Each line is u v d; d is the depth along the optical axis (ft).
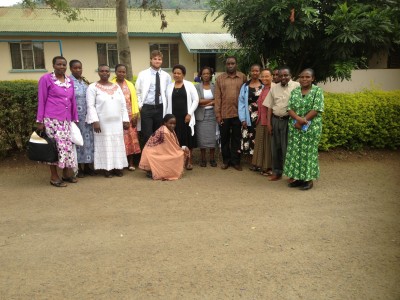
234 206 14.88
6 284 9.62
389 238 12.14
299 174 16.61
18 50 52.85
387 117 23.41
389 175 19.33
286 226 13.01
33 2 40.11
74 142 17.42
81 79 18.85
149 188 17.15
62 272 10.17
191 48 49.62
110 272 10.14
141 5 31.01
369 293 9.23
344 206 14.93
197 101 19.70
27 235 12.36
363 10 23.27
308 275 10.00
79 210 14.48
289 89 17.43
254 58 27.09
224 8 24.63
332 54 24.18
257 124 18.84
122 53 26.23
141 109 20.07
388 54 33.45
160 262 10.64
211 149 21.07
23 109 20.93
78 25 54.13
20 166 20.77
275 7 21.50
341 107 22.49
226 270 10.23
